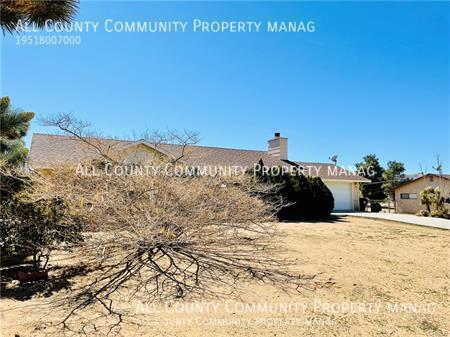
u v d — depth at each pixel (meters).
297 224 14.52
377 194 35.66
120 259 6.31
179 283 5.60
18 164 7.78
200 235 6.10
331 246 9.77
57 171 6.62
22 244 6.27
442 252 9.23
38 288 5.75
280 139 24.59
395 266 7.61
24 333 3.94
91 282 5.98
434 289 6.05
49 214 6.36
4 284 6.02
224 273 6.27
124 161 7.14
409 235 12.26
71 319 4.43
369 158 37.44
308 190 16.50
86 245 5.94
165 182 6.51
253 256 7.03
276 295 5.52
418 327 4.41
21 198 6.26
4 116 6.84
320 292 5.74
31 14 4.18
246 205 7.38
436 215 20.50
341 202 25.36
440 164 24.92
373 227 14.48
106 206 5.98
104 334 3.95
